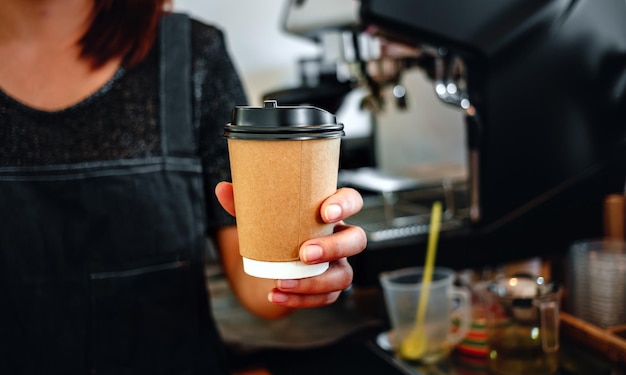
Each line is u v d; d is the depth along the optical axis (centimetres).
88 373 100
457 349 113
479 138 116
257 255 60
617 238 127
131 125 101
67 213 98
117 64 101
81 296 99
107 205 99
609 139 118
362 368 111
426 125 223
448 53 115
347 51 147
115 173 99
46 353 98
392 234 131
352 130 251
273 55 259
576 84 114
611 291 106
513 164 116
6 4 94
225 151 108
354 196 61
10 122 96
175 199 102
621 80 116
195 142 106
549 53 111
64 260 98
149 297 101
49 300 98
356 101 247
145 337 102
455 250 126
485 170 117
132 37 101
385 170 246
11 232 96
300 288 64
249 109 56
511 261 127
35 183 97
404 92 151
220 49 110
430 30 106
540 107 114
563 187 120
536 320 94
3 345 97
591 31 112
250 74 257
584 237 129
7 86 97
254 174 57
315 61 221
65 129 98
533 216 125
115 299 100
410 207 165
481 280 138
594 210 128
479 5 107
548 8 108
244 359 118
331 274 66
